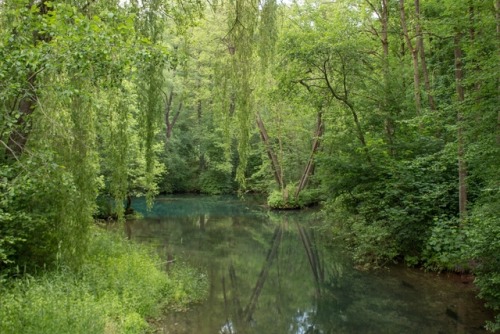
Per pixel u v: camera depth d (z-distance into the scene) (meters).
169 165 35.03
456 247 10.13
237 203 29.95
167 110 34.81
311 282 11.89
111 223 19.36
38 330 5.95
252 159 35.72
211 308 9.20
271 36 9.24
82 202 7.75
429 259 11.75
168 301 9.28
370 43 16.61
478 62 9.66
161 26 8.54
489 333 7.82
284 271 13.10
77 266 8.32
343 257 14.59
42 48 5.00
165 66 6.19
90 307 6.98
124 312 7.62
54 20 5.01
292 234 18.94
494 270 8.11
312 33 14.22
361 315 9.16
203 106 35.62
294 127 26.98
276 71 14.21
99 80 6.36
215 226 20.53
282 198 26.56
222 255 14.59
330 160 13.88
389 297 10.16
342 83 14.73
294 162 28.86
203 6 9.35
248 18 9.16
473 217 8.41
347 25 15.14
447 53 15.08
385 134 14.05
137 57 5.54
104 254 10.42
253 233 18.98
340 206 15.15
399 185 12.54
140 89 8.48
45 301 6.65
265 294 10.80
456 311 8.96
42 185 6.27
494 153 8.38
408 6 16.42
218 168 35.16
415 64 14.23
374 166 13.45
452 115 10.69
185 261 13.25
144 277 9.48
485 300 9.38
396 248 12.63
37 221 7.77
